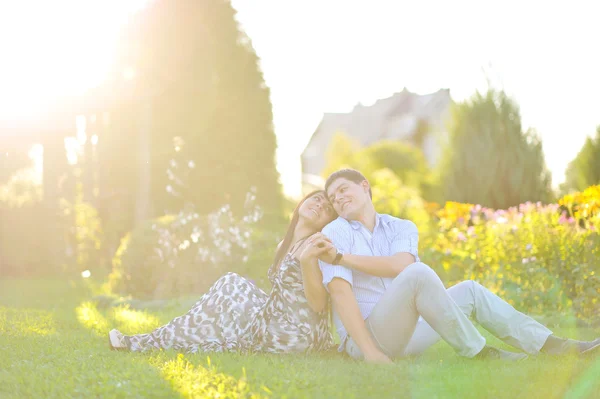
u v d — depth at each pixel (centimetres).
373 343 412
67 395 329
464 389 334
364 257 423
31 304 928
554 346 416
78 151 1964
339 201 450
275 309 442
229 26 1894
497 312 424
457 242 1027
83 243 1788
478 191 1661
